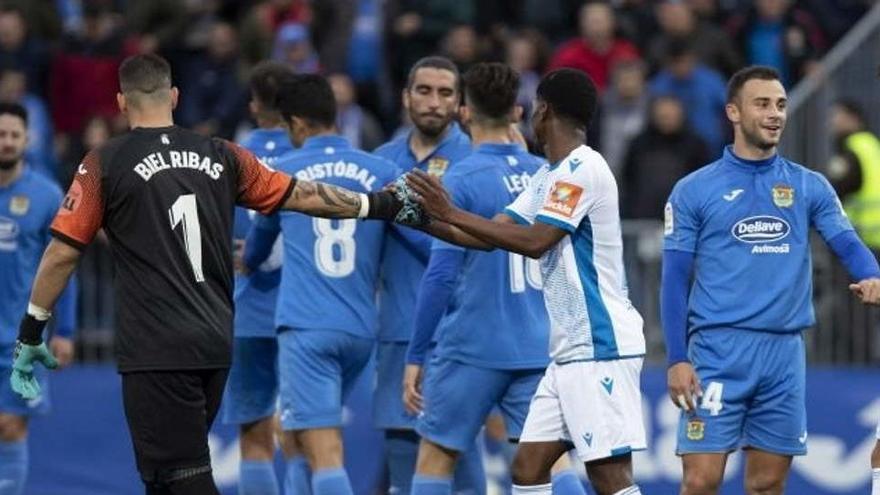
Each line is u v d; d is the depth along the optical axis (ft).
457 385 111.55
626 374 98.84
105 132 182.70
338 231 119.85
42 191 134.82
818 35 189.37
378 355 124.16
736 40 188.44
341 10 198.59
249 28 190.08
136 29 196.65
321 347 119.03
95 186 95.76
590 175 97.14
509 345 110.73
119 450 160.76
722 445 104.73
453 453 112.98
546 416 100.58
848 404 150.10
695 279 107.45
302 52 185.78
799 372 105.60
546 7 197.88
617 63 181.68
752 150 105.60
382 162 119.75
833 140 165.58
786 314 104.68
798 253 105.09
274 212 98.78
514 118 112.16
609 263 98.48
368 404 155.12
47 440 161.58
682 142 168.35
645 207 167.22
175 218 95.91
